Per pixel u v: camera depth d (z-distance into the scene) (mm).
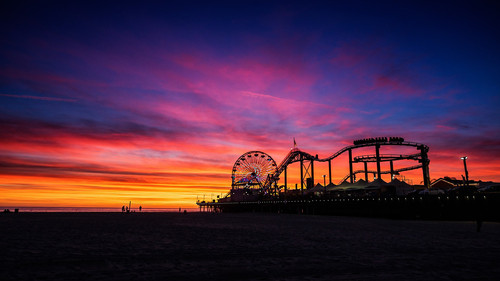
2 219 45750
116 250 14953
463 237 20688
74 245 16781
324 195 71562
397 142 78375
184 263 11539
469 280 8859
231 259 12398
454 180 67125
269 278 9172
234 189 122125
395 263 11508
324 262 11734
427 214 42781
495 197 36094
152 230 27000
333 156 90125
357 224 35188
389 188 57219
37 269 10375
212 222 40562
